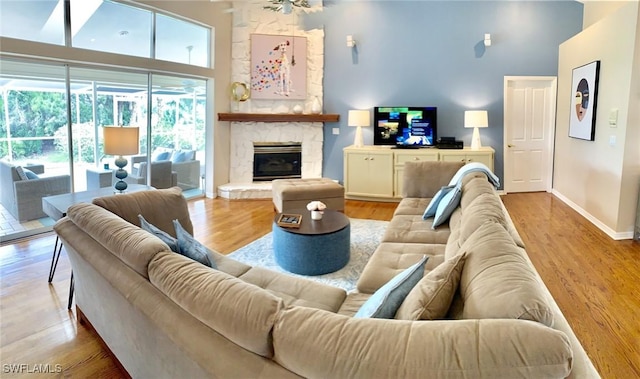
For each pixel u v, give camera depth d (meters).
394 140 6.43
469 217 2.28
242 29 6.35
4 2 3.79
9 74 4.02
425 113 6.31
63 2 4.22
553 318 1.13
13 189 4.15
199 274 1.45
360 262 3.61
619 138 4.25
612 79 4.43
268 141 6.62
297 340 1.08
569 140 5.78
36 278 3.22
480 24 6.23
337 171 6.80
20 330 2.48
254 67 6.41
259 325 1.16
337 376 0.99
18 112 4.12
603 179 4.61
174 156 5.92
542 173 6.68
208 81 6.16
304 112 6.64
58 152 4.48
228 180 6.64
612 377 2.07
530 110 6.50
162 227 2.90
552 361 0.93
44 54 4.07
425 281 1.47
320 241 3.27
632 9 4.04
